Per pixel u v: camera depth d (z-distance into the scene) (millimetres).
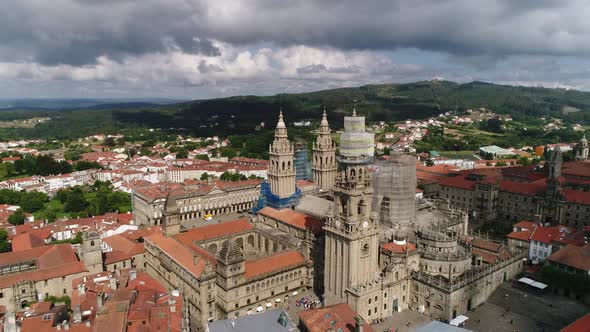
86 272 153250
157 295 128875
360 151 124188
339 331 103312
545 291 148625
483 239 183875
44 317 111000
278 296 144875
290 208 194875
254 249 186875
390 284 132500
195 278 134625
